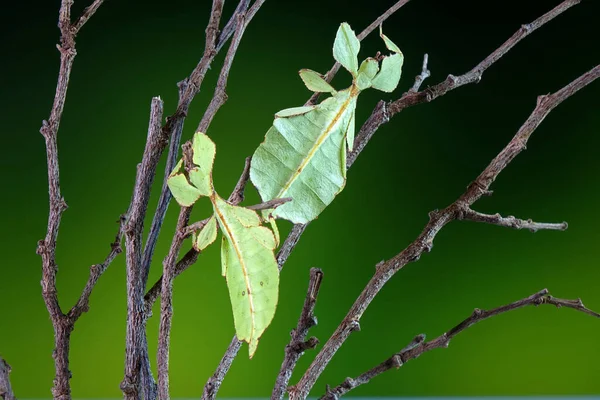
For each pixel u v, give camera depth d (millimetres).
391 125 2248
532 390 2271
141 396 768
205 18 2158
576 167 2311
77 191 2115
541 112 817
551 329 2273
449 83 812
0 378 764
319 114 747
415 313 2248
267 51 2170
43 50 2160
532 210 2297
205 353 2131
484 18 2258
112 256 824
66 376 792
